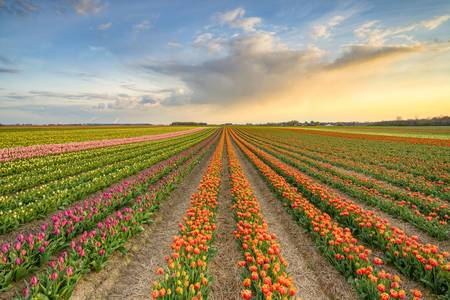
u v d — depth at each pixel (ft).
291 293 12.42
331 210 28.32
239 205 26.81
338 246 18.71
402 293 12.09
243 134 250.37
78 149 82.79
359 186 40.83
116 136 161.48
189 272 14.43
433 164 62.08
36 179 39.75
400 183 43.57
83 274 16.39
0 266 14.69
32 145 91.20
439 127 316.81
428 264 16.17
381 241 20.21
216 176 43.73
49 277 13.67
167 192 35.94
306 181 38.75
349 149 101.91
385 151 93.81
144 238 23.41
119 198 30.45
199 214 22.82
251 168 65.16
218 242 23.17
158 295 12.25
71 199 31.04
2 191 33.76
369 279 14.89
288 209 30.66
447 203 33.40
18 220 23.09
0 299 13.88
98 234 19.31
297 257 20.59
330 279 17.37
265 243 18.52
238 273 18.24
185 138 163.12
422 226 24.59
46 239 18.62
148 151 86.63
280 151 94.94
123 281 17.38
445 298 14.51
